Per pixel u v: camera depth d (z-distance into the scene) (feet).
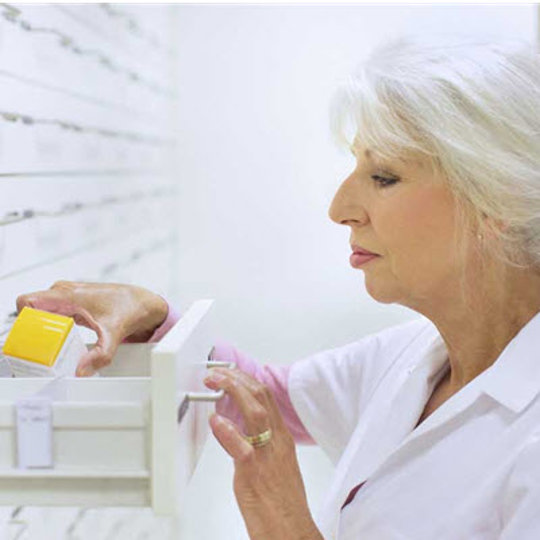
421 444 3.80
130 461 2.76
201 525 9.79
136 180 7.82
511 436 3.54
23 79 4.47
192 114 10.14
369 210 3.65
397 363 4.61
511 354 3.66
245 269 10.32
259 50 10.04
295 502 3.53
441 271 3.62
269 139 10.14
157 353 2.68
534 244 3.55
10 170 4.25
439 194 3.51
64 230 5.27
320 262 10.29
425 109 3.37
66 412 2.74
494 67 3.41
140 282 7.95
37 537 4.61
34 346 3.25
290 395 4.99
